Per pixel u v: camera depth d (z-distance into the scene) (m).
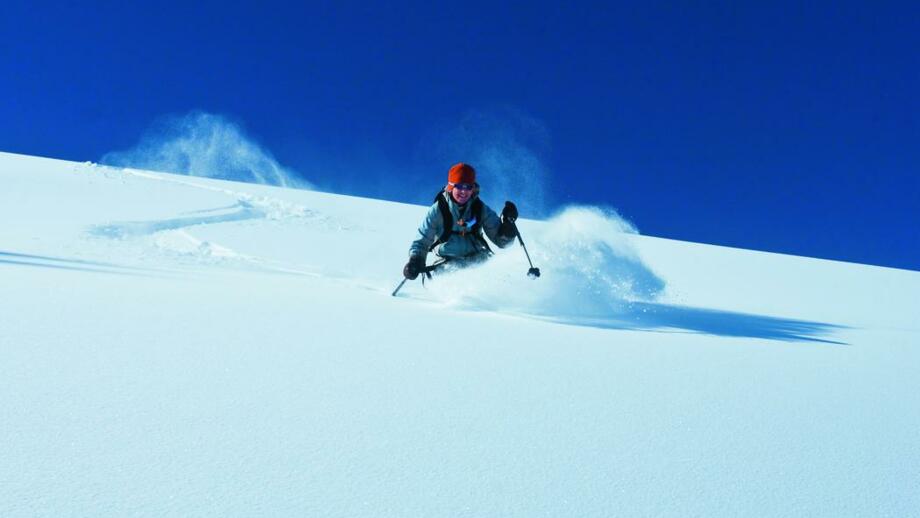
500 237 5.36
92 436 1.55
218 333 2.77
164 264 5.84
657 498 1.47
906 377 3.10
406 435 1.75
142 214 10.66
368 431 1.75
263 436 1.65
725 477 1.63
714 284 9.35
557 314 4.55
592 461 1.67
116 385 1.95
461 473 1.53
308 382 2.16
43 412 1.67
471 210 5.30
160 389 1.95
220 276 5.14
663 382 2.58
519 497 1.42
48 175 14.91
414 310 4.05
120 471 1.37
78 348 2.31
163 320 2.93
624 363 2.87
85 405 1.75
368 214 15.58
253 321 3.11
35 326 2.58
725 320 5.01
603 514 1.36
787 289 9.52
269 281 5.10
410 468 1.53
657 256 13.23
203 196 14.35
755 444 1.90
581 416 2.04
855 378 2.97
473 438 1.77
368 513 1.28
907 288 11.33
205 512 1.23
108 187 14.17
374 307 4.01
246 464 1.47
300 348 2.63
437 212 5.20
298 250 8.77
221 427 1.68
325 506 1.30
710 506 1.45
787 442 1.95
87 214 9.95
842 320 6.00
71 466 1.38
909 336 4.93
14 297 3.13
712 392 2.48
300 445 1.61
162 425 1.66
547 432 1.87
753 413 2.23
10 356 2.14
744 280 10.36
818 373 3.02
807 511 1.46
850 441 2.01
